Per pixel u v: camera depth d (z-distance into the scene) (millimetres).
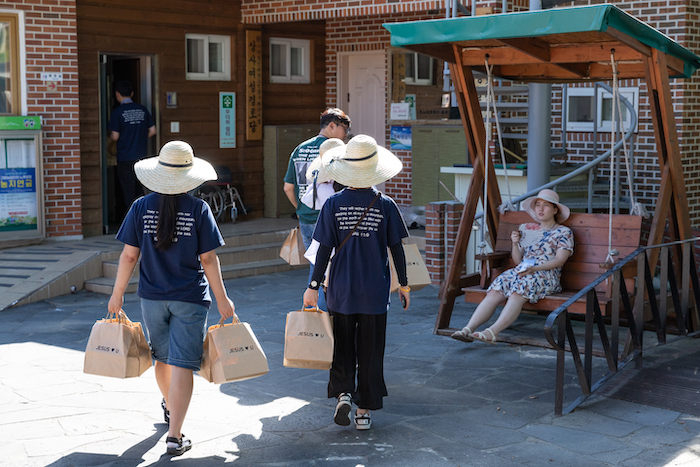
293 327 4527
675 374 5613
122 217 11742
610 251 6211
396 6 10094
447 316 6941
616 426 4672
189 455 4289
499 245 7070
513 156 10766
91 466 4117
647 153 10117
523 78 7555
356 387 4855
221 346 4281
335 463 4191
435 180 11531
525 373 5766
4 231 9883
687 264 6273
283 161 12469
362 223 4543
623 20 5332
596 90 10078
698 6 9633
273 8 11531
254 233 10750
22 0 9875
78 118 10406
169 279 4266
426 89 11562
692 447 4336
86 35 10484
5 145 9773
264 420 4852
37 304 8352
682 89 9703
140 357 4434
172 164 4234
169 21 11227
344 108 13094
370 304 4555
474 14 9117
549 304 6242
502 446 4395
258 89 12273
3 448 4348
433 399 5223
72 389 5441
